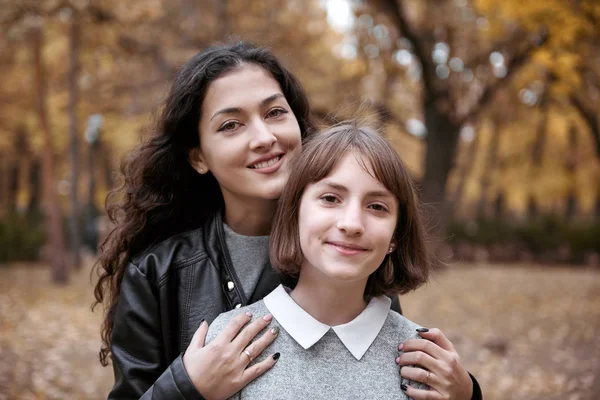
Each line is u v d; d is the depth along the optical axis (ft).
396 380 4.63
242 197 5.35
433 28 39.73
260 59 5.49
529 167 68.85
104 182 68.39
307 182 4.54
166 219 5.90
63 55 40.63
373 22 40.22
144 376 5.21
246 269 5.49
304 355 4.53
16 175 74.69
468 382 4.79
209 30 37.45
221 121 5.16
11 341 21.22
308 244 4.43
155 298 5.36
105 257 5.90
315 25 44.65
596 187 68.39
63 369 17.90
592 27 23.00
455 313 29.17
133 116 47.19
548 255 62.85
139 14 34.19
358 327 4.65
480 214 71.56
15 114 51.19
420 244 4.95
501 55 37.88
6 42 32.65
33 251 54.13
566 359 20.47
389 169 4.47
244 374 4.42
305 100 5.98
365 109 6.07
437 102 40.29
